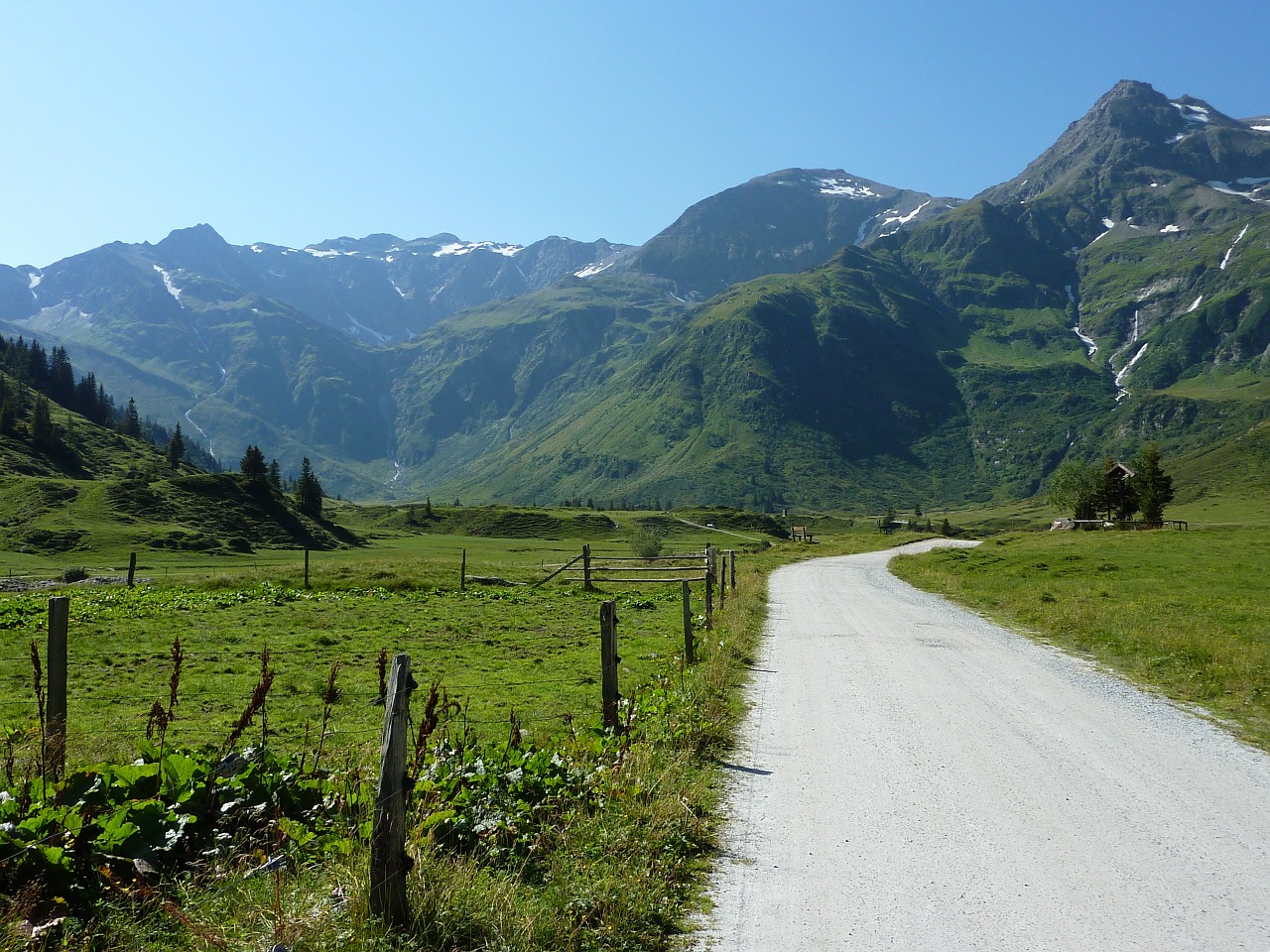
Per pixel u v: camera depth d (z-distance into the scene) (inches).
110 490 5275.6
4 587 2241.6
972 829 324.5
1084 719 516.7
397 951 202.2
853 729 488.4
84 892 221.5
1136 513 4175.7
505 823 281.6
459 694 599.8
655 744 411.8
